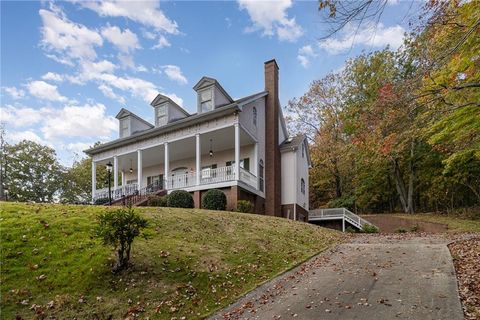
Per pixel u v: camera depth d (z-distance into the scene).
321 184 37.47
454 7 6.05
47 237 8.20
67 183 40.16
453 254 9.97
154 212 12.23
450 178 27.98
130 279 7.12
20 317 5.52
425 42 6.98
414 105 7.30
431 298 6.26
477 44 6.77
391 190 34.47
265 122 23.12
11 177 36.09
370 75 27.48
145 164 27.58
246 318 6.07
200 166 22.42
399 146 10.02
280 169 23.50
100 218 7.50
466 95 7.90
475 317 5.29
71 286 6.56
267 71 23.84
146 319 5.97
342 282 7.83
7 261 6.98
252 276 8.52
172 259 8.34
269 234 12.55
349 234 16.86
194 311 6.46
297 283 8.07
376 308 5.98
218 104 21.64
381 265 9.20
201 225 11.71
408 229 23.97
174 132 21.70
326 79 34.09
